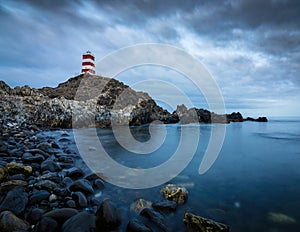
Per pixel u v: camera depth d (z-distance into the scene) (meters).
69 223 3.17
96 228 3.28
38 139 11.57
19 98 21.88
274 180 6.73
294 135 19.98
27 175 5.48
